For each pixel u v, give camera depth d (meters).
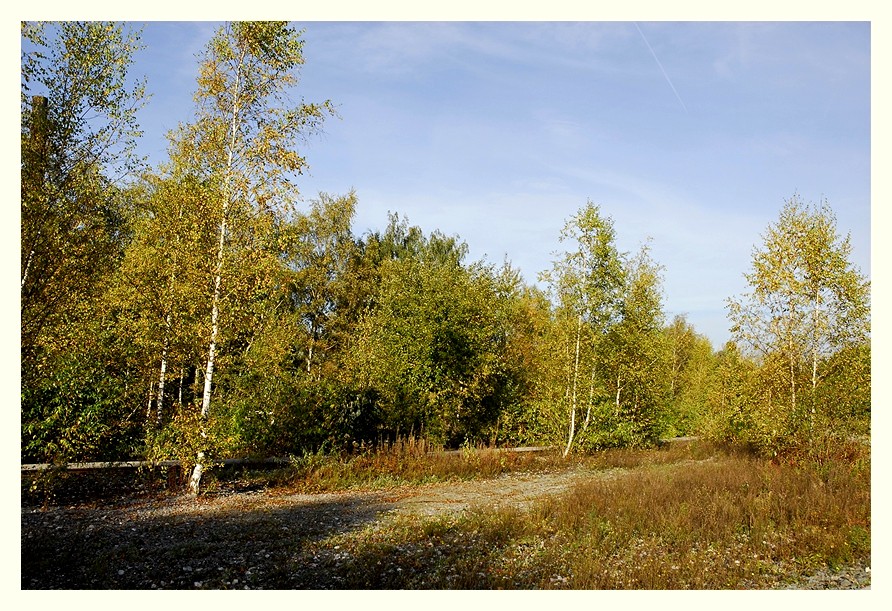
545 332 28.31
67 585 7.76
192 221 14.70
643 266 26.30
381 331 24.73
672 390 35.66
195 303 14.19
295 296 33.34
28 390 12.95
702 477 15.09
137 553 9.22
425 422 22.66
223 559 9.11
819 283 17.97
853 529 10.44
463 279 25.77
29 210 9.80
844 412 17.38
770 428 17.95
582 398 23.70
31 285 10.07
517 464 20.92
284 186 14.85
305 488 16.00
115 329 15.78
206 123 14.87
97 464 15.20
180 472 15.77
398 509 13.11
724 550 9.95
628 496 12.82
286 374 18.58
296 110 15.02
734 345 19.70
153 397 16.86
